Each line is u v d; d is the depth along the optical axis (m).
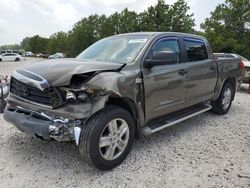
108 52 4.50
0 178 3.40
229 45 31.94
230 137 5.04
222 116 6.48
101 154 3.50
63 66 3.64
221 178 3.54
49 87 3.33
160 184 3.37
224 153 4.30
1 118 5.72
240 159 4.10
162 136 4.98
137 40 4.46
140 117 4.02
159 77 4.22
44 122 3.41
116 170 3.69
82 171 3.63
